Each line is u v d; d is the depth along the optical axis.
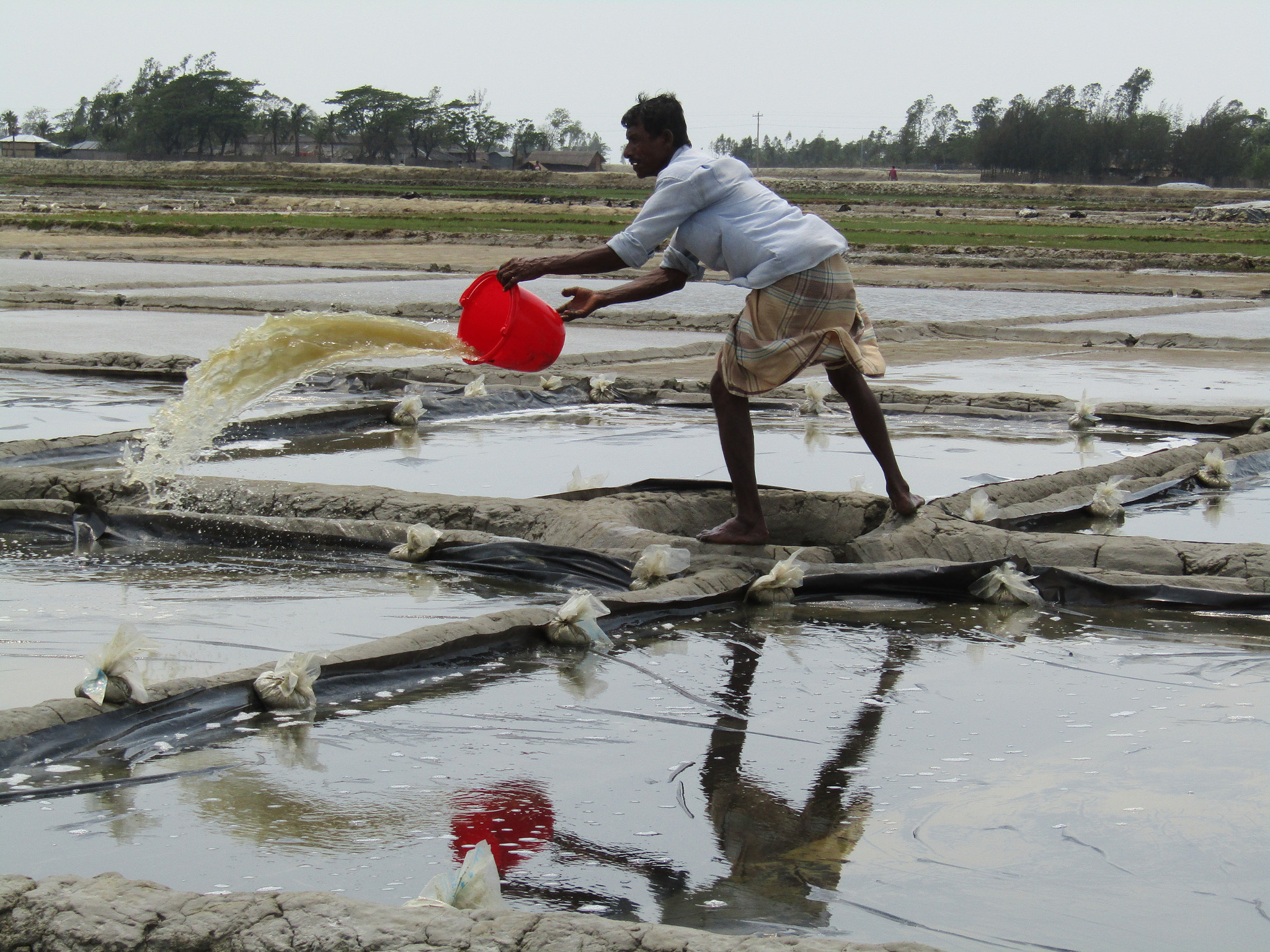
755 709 3.03
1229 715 3.00
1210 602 4.05
